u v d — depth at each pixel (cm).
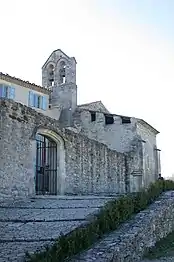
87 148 2464
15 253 887
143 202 1432
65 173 2195
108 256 869
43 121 2033
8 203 1647
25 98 3184
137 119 3438
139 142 3366
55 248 847
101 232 1062
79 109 3691
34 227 1147
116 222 1162
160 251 1204
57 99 3747
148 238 1220
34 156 1911
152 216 1297
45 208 1491
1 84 2986
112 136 3494
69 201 1723
